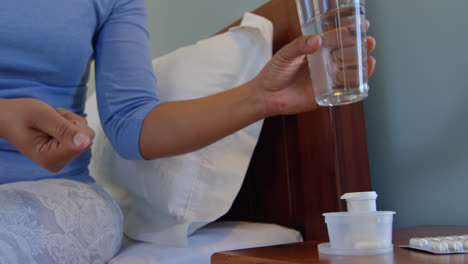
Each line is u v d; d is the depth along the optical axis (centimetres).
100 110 89
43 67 81
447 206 90
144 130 79
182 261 77
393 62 101
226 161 94
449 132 90
